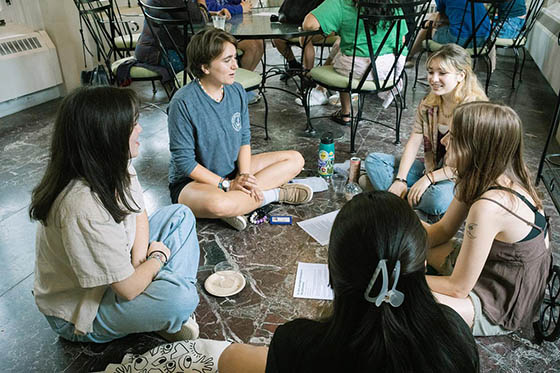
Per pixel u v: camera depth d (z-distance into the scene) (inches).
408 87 170.2
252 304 70.4
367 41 108.5
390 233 26.0
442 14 163.9
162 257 61.9
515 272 57.2
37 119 147.8
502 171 53.2
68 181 49.4
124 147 48.9
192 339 62.3
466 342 28.2
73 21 162.7
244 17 142.3
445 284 58.5
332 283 28.5
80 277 51.5
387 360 25.7
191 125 84.2
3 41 146.7
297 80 177.3
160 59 131.2
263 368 48.7
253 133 133.0
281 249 82.9
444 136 85.2
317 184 102.7
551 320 66.3
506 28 166.2
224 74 81.5
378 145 124.6
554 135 129.6
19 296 73.3
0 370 60.1
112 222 51.0
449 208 65.4
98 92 47.9
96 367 60.1
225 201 83.2
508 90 169.0
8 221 93.8
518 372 58.9
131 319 58.9
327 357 27.4
